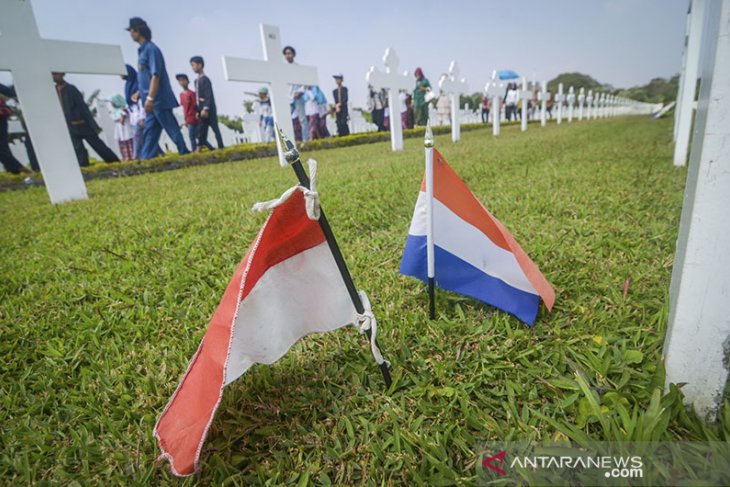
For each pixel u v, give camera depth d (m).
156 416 1.40
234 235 3.18
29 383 1.65
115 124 9.77
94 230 3.60
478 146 8.39
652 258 2.31
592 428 1.17
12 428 1.39
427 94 14.42
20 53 4.54
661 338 1.50
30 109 4.69
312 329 1.36
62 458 1.26
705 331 1.03
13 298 2.38
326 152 9.96
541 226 2.96
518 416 1.26
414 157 6.95
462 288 1.82
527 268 1.69
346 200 3.92
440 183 1.70
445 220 1.73
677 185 3.85
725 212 0.91
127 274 2.63
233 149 10.06
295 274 1.26
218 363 1.12
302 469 1.16
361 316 1.32
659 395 1.04
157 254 2.88
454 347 1.64
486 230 1.71
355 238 3.04
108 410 1.46
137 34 8.22
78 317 2.14
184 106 9.54
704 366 1.06
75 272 2.71
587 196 3.64
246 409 1.40
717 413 1.09
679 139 4.80
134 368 1.69
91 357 1.77
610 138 9.28
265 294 1.20
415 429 1.25
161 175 7.48
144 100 8.77
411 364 1.57
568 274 2.16
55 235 3.55
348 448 1.21
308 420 1.34
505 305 1.74
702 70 1.02
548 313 1.82
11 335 1.98
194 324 1.98
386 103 14.54
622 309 1.79
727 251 0.94
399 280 2.25
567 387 1.31
